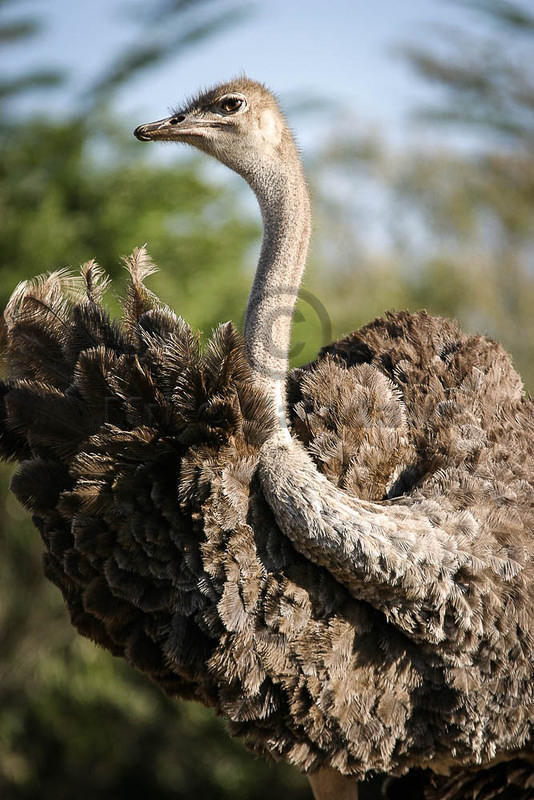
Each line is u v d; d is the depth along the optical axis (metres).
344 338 11.64
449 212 49.50
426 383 10.64
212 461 9.14
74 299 10.47
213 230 36.66
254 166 9.98
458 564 8.98
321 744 9.35
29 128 36.66
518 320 46.69
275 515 9.03
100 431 9.34
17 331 10.17
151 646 9.64
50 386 9.75
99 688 33.38
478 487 9.59
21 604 34.88
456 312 46.41
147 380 9.27
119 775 35.59
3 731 33.88
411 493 9.57
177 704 33.78
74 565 9.60
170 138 10.16
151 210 35.44
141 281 10.03
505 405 10.67
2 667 34.50
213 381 9.22
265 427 9.25
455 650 9.16
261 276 9.84
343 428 9.88
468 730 9.45
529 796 10.75
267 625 9.05
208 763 35.00
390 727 9.31
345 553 8.70
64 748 34.88
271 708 9.26
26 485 9.69
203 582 9.10
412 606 8.94
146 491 9.27
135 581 9.38
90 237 35.12
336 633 9.09
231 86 10.05
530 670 9.40
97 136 37.22
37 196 35.97
